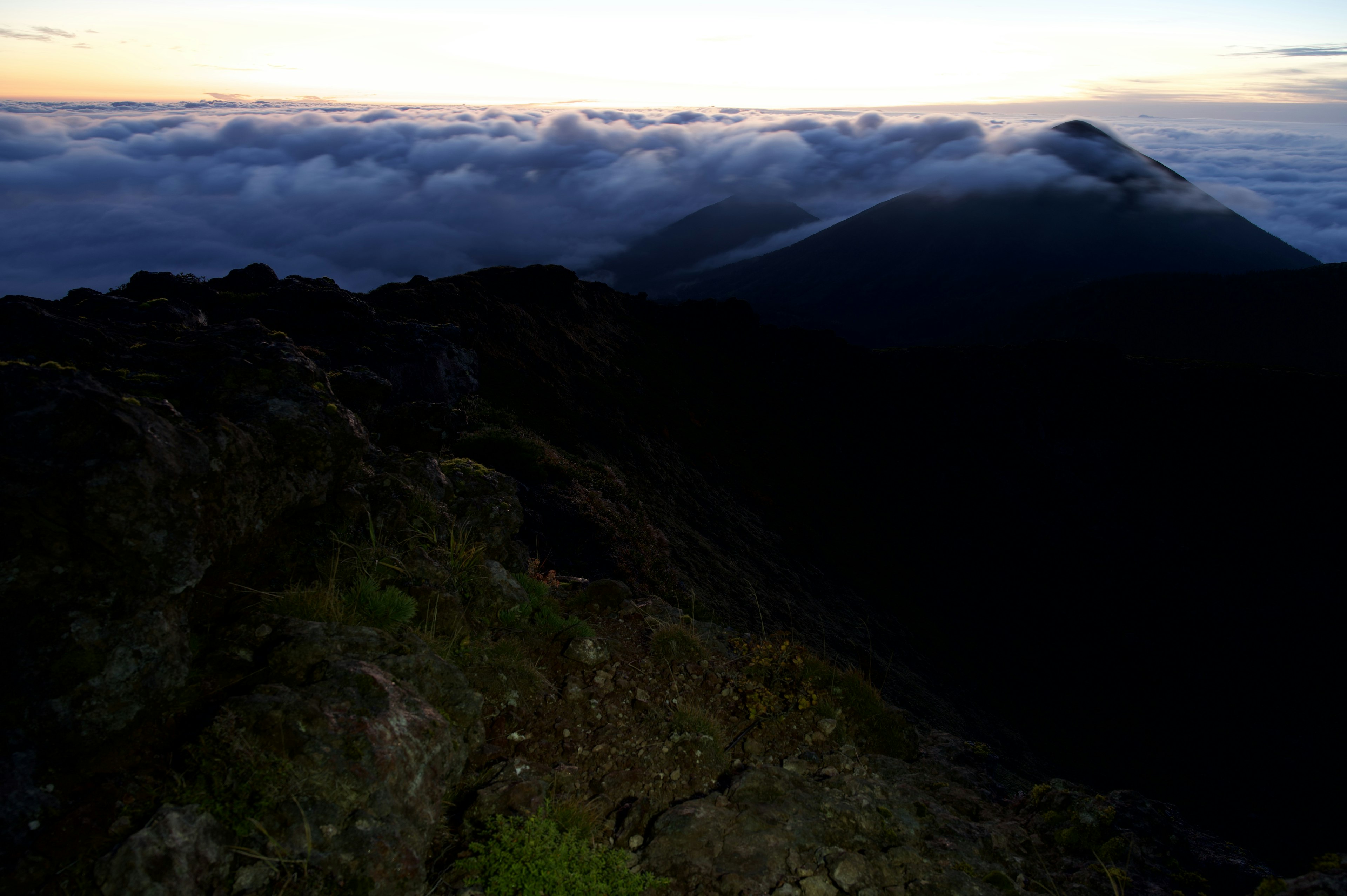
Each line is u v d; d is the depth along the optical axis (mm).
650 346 61562
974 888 4008
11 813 2650
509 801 3807
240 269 22125
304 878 2793
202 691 3496
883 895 3832
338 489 5230
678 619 7707
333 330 21766
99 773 2961
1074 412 76875
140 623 3209
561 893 3346
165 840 2641
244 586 4363
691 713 5137
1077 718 42781
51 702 2945
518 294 53438
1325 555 67688
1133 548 68625
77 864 2588
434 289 43562
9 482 3070
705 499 40969
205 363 4738
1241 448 75000
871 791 4965
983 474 70750
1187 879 4973
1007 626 51281
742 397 62656
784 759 5410
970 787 6285
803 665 6613
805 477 55594
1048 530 67250
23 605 3051
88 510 3092
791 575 37531
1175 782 39375
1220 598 64188
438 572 5578
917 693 30453
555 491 17844
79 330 4520
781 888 3725
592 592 7312
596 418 40438
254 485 4328
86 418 3324
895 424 71312
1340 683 57562
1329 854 4215
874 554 50469
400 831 3113
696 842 3938
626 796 4359
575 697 5059
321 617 4262
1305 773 45625
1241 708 51750
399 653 4230
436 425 9023
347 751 3199
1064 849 5316
